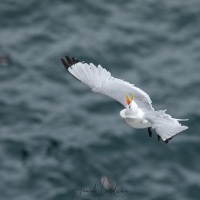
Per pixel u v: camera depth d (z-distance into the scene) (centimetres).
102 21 4009
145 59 3747
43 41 3859
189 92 3534
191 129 3316
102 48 3803
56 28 3956
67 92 3556
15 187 3006
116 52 3784
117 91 1477
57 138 3269
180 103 3456
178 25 3994
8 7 4069
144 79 3606
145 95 1458
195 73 3653
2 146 3222
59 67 3700
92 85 1495
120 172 3084
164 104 3450
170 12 4078
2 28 3947
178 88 3553
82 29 3950
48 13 4053
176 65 3709
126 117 1353
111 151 3194
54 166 3109
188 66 3700
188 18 4038
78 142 3241
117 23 3988
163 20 4028
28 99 3500
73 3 4128
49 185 3014
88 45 3819
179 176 3080
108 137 3269
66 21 4003
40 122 3372
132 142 3247
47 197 2948
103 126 3344
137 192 2983
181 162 3158
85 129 3325
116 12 4075
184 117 3366
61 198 2944
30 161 3145
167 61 3731
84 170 3091
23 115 3409
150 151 3203
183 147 3222
